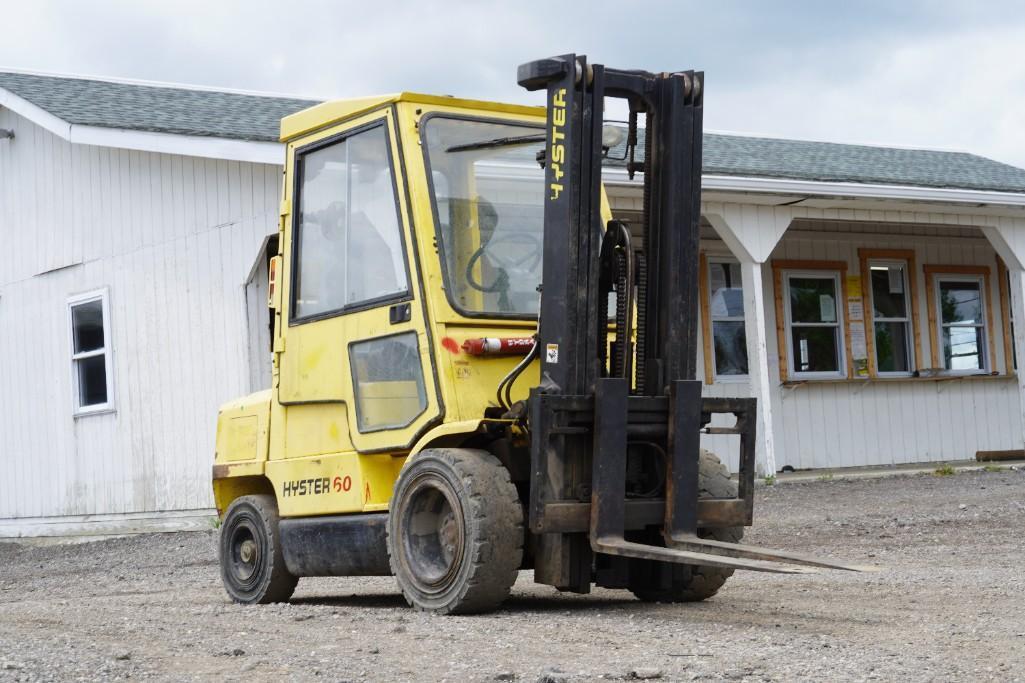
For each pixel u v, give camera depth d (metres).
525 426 7.03
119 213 16.73
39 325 17.89
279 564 8.55
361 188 7.70
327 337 7.94
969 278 20.52
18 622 7.79
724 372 18.39
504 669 5.23
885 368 19.69
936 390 20.11
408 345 7.29
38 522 17.83
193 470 15.78
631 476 7.14
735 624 6.47
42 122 16.25
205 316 15.63
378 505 7.59
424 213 7.21
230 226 15.41
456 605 6.82
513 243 7.50
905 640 5.83
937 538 11.44
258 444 8.59
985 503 13.77
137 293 16.42
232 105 17.27
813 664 5.19
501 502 6.77
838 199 16.73
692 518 6.95
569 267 6.77
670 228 7.06
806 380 18.80
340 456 7.84
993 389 20.64
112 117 15.80
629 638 6.00
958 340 20.38
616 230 7.12
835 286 19.33
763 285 18.75
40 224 17.92
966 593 7.71
